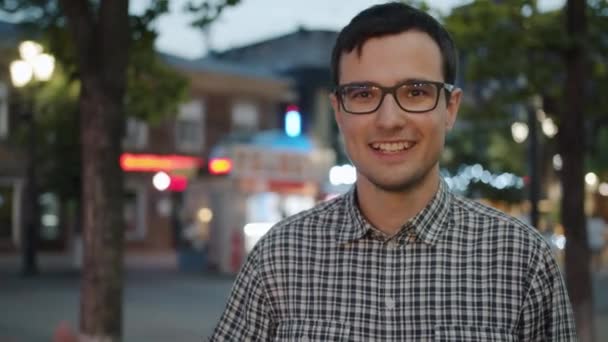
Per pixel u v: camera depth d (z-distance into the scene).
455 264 2.04
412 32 2.05
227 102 35.59
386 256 2.07
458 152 21.48
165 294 19.53
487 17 9.73
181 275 25.05
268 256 2.14
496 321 2.01
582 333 8.88
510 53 9.60
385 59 2.03
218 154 24.72
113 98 7.23
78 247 27.97
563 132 9.09
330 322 2.07
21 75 16.02
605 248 30.27
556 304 2.05
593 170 24.70
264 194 24.39
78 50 7.21
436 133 2.04
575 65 9.04
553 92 10.23
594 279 24.94
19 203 31.06
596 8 9.59
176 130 34.41
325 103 38.53
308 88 38.31
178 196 34.66
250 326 2.16
